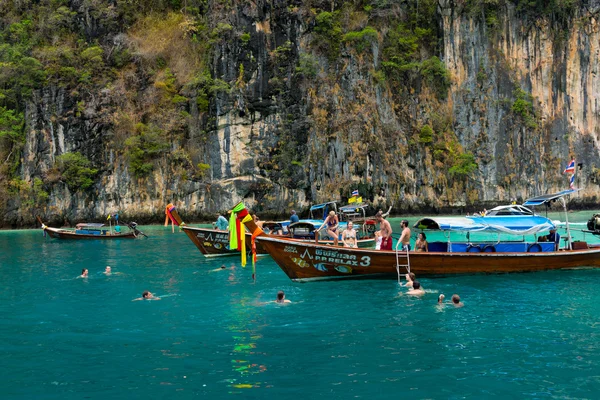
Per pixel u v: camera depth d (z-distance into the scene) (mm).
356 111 65812
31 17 66688
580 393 8812
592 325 12828
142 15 68000
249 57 63844
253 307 15094
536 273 20203
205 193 60250
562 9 80188
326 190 63219
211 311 14711
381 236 19625
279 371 9898
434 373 9711
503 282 18516
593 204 78125
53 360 10711
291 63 65125
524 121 76438
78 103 59906
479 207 72562
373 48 69438
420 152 69812
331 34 67312
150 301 16234
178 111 61750
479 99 76188
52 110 59406
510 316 13758
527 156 76000
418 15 76438
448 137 73125
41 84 60094
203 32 65938
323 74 66125
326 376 9625
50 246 35625
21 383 9500
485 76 76875
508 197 74500
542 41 79938
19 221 56844
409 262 18766
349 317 13789
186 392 8992
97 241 39156
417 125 71062
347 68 67062
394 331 12438
